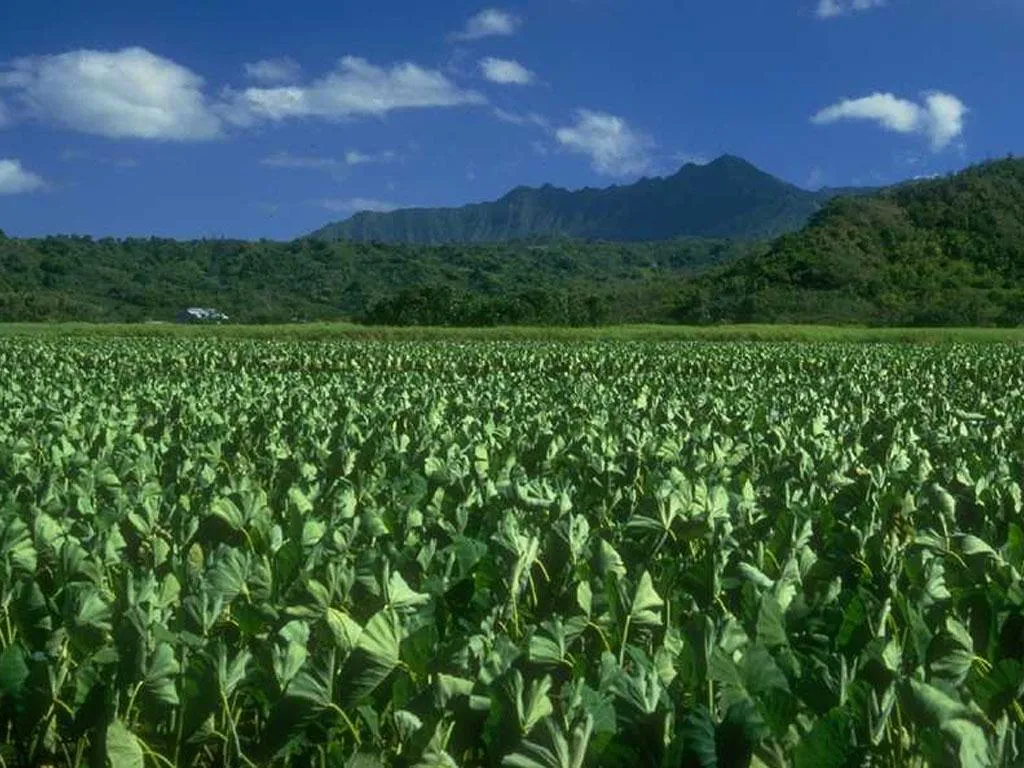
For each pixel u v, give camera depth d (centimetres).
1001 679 315
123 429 1094
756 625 362
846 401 1645
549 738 263
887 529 603
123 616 384
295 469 781
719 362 3416
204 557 532
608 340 6209
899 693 290
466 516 562
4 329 6656
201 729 326
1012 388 2152
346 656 333
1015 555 500
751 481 741
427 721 289
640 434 1005
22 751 350
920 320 10625
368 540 544
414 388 1880
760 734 278
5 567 443
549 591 464
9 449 916
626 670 374
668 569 460
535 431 1053
